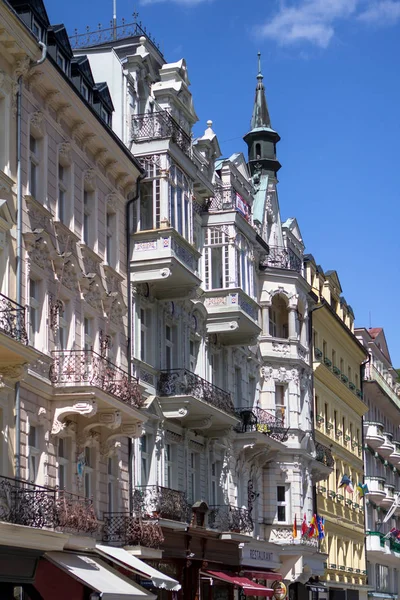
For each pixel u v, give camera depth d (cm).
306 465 5372
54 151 3136
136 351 3706
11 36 2758
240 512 4434
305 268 6284
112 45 4288
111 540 3312
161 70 4209
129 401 3219
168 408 3850
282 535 5109
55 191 3119
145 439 3794
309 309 5875
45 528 2630
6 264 2752
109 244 3597
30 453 2881
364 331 8181
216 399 4144
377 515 7938
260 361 5188
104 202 3528
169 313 4022
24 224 2873
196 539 4019
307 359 5691
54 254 3055
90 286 3322
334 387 6506
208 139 4522
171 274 3681
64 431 3055
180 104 4222
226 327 4381
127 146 3812
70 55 3400
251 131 5953
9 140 2814
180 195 3900
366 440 7662
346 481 6169
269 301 5278
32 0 3152
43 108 3064
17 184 2836
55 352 3017
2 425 2712
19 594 2872
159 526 3462
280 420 5134
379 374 8325
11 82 2839
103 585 2823
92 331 3362
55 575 2877
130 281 3688
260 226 5303
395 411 8875
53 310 3042
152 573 3111
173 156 3822
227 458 4575
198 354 4334
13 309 2523
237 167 4844
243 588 4275
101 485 3328
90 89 3562
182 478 4053
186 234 3934
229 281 4428
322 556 5531
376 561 7762
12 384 2747
